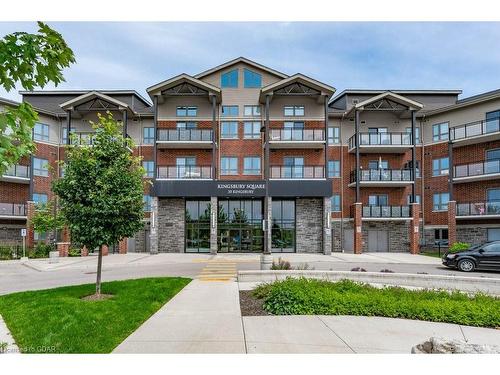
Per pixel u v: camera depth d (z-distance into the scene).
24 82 3.24
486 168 28.25
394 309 7.83
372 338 6.27
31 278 15.37
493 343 6.17
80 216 9.30
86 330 6.32
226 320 7.34
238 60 32.59
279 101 32.81
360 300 8.20
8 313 7.83
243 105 32.72
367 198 32.72
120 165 9.79
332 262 22.48
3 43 3.02
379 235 32.22
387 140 31.80
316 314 7.95
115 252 29.94
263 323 7.15
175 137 30.88
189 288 11.45
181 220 29.98
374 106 31.95
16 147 3.03
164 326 6.83
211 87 30.11
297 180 29.02
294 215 30.41
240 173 32.03
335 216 32.59
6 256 25.55
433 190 32.19
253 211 30.59
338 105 35.41
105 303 8.44
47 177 31.83
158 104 32.69
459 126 29.58
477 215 28.03
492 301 8.49
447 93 33.81
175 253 29.47
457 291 9.49
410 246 30.41
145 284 11.58
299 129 31.06
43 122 32.16
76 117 33.00
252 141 32.38
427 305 7.88
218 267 19.12
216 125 32.56
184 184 28.91
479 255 18.28
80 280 14.42
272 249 30.16
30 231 29.06
